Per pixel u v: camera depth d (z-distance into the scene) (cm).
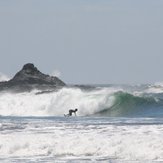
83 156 6469
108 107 14425
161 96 17700
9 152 6900
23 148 6981
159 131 7762
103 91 15838
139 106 14325
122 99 14475
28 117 12600
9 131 8275
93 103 14562
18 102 15912
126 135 7294
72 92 15200
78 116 13338
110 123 9569
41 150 6850
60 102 15100
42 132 8050
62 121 10388
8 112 15638
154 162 5938
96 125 9075
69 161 6156
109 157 6334
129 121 10156
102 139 6975
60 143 6975
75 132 7919
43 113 15212
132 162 5969
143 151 6384
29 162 6162
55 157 6462
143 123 9450
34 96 16000
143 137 6962
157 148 6412
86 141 6938
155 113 13462
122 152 6475
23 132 8100
